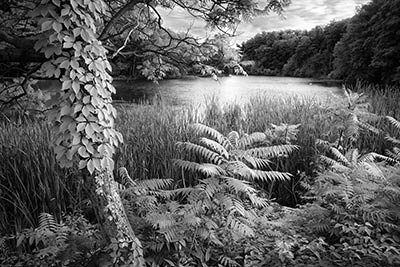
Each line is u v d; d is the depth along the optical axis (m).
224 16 3.83
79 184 3.07
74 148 1.93
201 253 2.35
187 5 3.98
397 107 5.28
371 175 2.94
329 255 2.42
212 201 2.52
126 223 2.19
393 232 2.55
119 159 3.46
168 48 4.15
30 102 4.38
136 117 4.56
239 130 4.20
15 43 2.55
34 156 3.12
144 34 4.13
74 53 1.93
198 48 4.14
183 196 3.43
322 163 3.88
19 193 3.09
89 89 1.93
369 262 2.27
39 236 2.35
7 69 3.51
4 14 3.35
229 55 4.16
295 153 4.01
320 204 2.97
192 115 4.55
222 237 2.57
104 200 2.12
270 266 2.35
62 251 2.19
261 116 4.83
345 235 2.59
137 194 2.70
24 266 2.46
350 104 4.00
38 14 1.89
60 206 3.11
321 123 4.42
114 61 4.17
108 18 3.70
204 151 2.73
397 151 3.56
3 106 3.98
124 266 2.03
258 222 2.78
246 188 2.38
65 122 1.93
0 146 3.28
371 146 4.51
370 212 2.52
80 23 1.97
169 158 3.69
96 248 2.24
